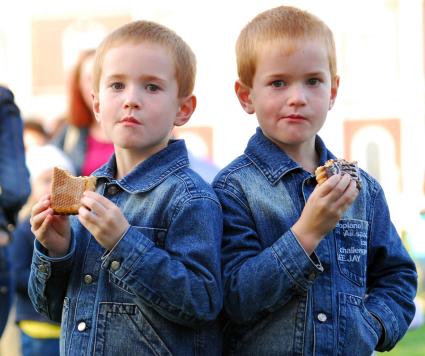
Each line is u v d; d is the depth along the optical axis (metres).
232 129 35.03
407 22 34.50
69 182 5.75
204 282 5.60
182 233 5.72
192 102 6.31
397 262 6.38
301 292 5.72
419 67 34.62
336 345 5.78
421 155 34.75
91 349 5.68
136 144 5.90
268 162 6.08
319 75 6.05
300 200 5.99
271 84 6.05
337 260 5.94
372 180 6.40
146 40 6.03
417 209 32.94
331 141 35.25
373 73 35.00
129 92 5.91
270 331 5.79
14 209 9.50
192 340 5.74
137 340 5.64
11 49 35.94
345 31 34.75
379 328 6.12
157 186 5.88
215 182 6.16
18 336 12.48
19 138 9.68
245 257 5.86
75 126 11.75
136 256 5.55
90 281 5.82
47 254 5.86
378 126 34.94
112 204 5.60
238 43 6.34
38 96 35.84
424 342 15.98
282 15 6.17
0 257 9.20
